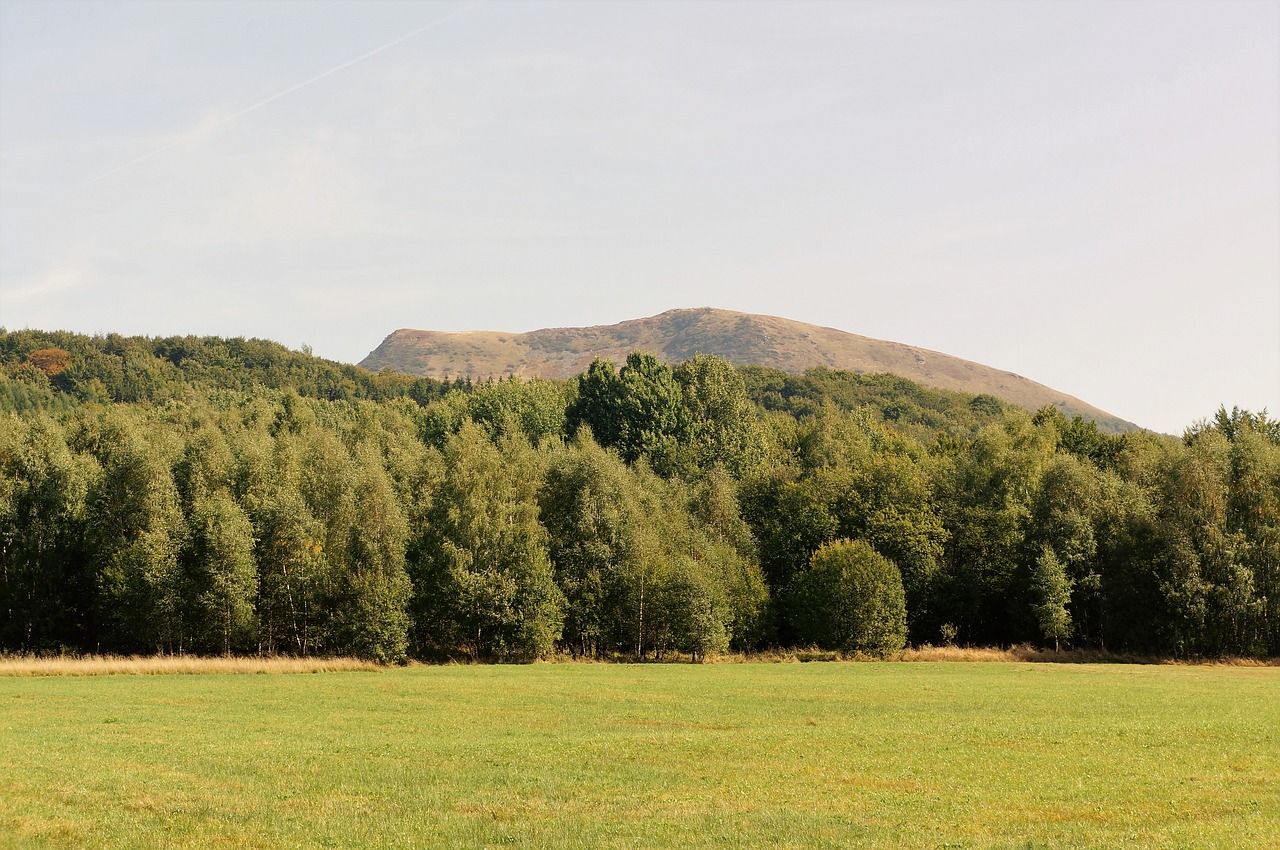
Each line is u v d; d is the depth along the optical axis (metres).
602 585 95.38
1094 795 27.97
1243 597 87.69
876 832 23.56
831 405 166.50
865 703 53.41
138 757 33.66
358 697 56.22
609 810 26.00
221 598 82.38
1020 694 57.91
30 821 23.75
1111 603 95.25
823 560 96.62
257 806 26.00
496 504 93.31
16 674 69.25
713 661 91.25
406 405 179.50
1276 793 28.31
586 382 154.00
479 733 41.28
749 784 29.53
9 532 84.69
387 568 87.81
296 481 97.19
